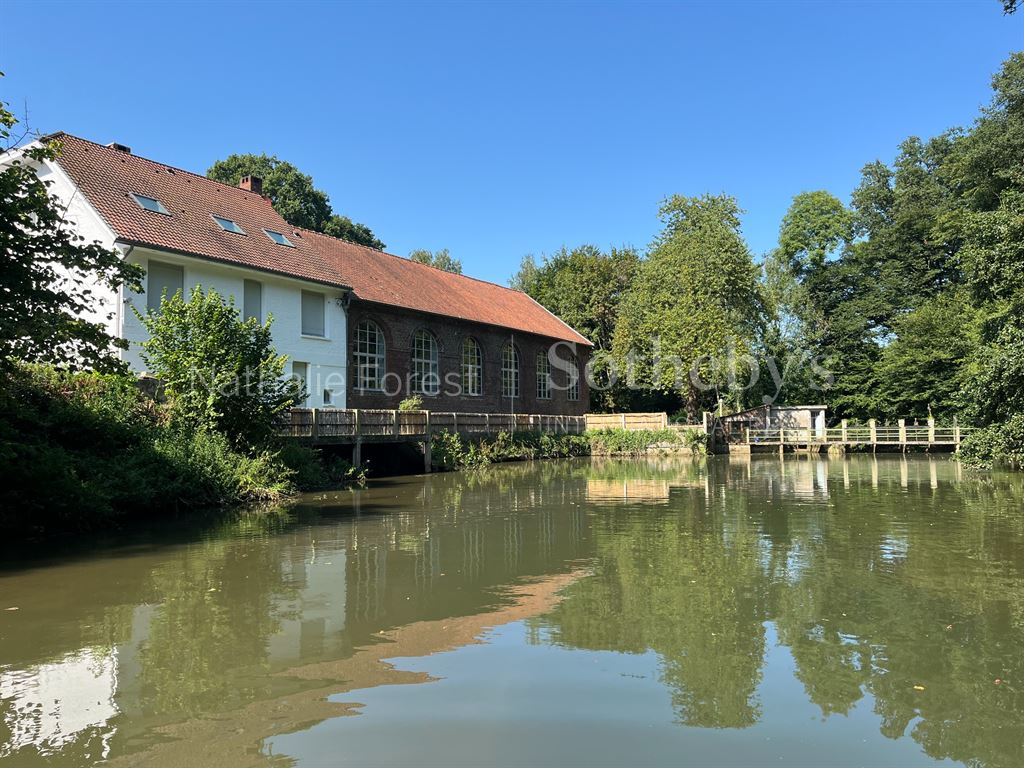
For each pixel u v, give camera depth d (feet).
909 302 149.79
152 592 22.50
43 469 33.19
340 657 16.37
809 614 19.63
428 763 11.37
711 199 145.89
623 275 157.28
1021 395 50.44
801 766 11.31
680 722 12.92
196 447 44.96
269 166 164.04
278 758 11.54
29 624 19.07
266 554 28.76
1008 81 107.34
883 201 168.04
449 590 22.61
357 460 64.90
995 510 41.52
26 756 11.62
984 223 54.44
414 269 109.40
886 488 56.03
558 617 19.51
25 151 32.96
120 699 13.98
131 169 71.15
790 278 159.94
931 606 20.39
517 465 88.43
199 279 64.80
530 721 12.94
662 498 49.29
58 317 30.94
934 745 12.00
